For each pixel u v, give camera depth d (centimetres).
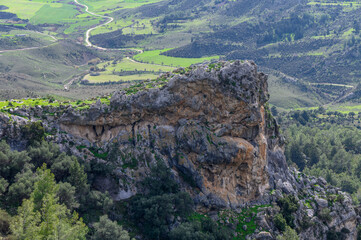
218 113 8050
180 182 8212
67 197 6919
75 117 8069
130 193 7988
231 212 8075
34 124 7662
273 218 8112
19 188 6662
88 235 6881
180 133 8206
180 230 7175
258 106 8100
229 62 8069
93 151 8188
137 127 8381
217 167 8150
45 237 5553
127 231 7256
